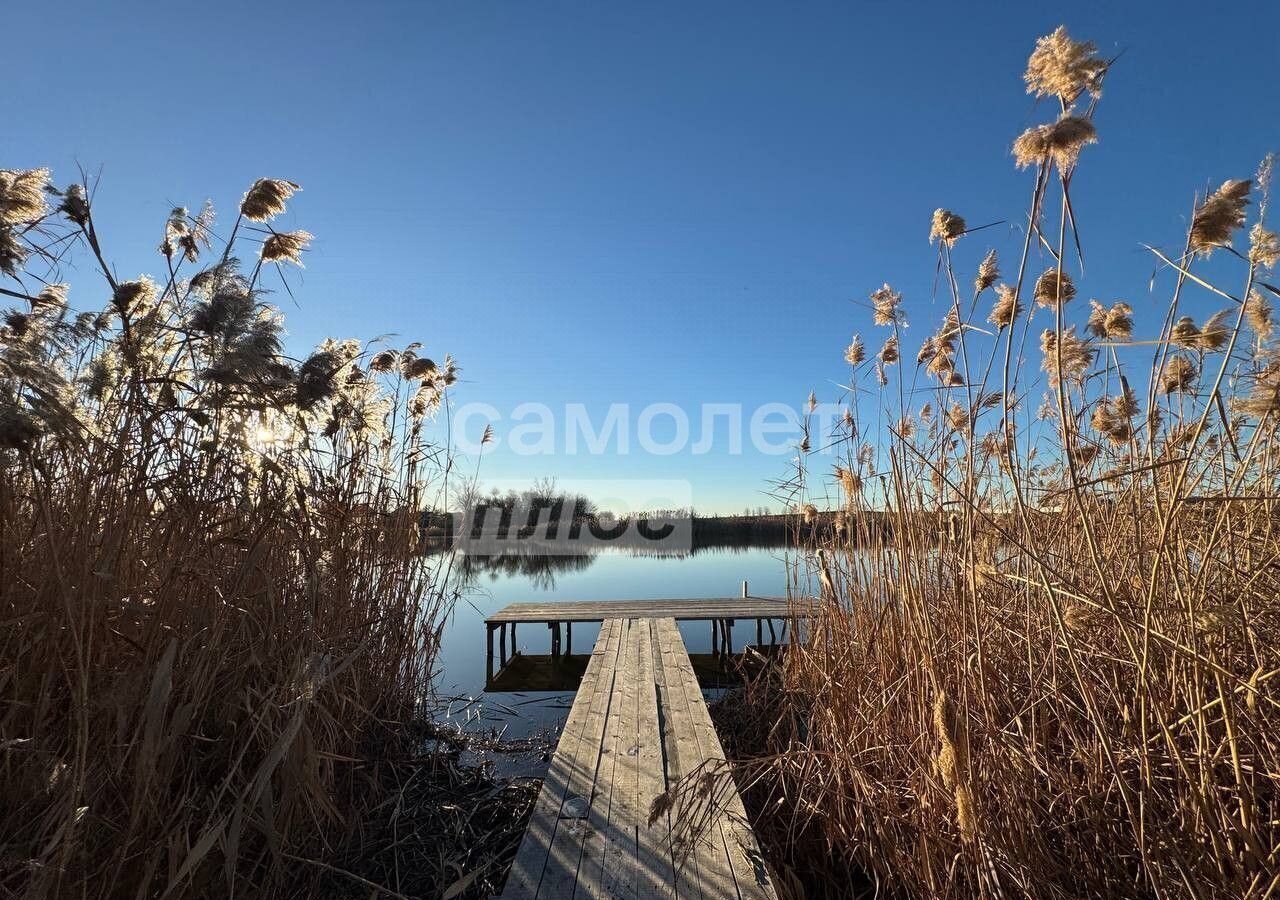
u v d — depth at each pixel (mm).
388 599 4910
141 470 2750
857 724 3426
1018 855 2436
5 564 2459
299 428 3600
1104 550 2689
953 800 2590
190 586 2824
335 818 3299
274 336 2963
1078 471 2879
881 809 3059
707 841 3311
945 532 2965
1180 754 2176
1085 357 3184
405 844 3646
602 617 9594
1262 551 2363
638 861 3143
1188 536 2451
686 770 4180
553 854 3203
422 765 4793
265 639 2986
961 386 3195
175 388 3025
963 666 2664
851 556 4109
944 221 2877
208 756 2689
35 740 2229
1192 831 2143
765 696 5672
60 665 2430
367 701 4367
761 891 2898
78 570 2451
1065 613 2354
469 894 3242
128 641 2549
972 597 2600
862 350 4508
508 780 4820
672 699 5691
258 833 2873
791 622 5223
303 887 2965
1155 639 2281
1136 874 2291
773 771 4012
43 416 2219
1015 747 2527
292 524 3482
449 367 6297
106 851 2326
